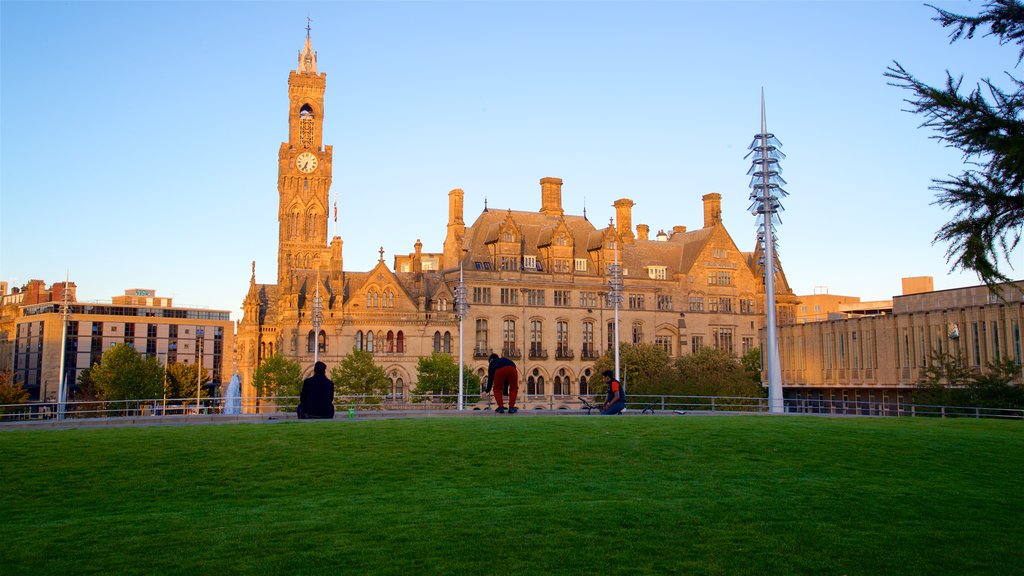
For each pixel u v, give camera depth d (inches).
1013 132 803.4
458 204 5989.2
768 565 805.9
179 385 6446.9
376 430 1378.0
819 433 1406.3
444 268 6067.9
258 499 1025.5
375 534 872.3
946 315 3880.4
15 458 1171.3
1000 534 897.5
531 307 5585.6
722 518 934.4
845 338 4503.0
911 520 940.6
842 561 816.9
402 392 5167.3
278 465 1157.1
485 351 5418.3
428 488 1064.8
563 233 5748.0
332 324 5073.8
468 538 861.8
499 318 5497.1
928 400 3277.6
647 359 5088.6
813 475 1143.6
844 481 1109.1
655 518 929.5
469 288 5423.2
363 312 5123.0
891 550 845.8
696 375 4667.8
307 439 1298.0
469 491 1048.8
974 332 3750.0
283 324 5049.2
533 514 939.3
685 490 1054.4
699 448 1274.6
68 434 1348.4
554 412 2338.8
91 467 1137.4
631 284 5816.9
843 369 4505.4
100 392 5792.3
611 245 5841.5
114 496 1033.5
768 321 2353.6
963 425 1777.8
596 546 844.6
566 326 5684.1
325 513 952.9
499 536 867.4
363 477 1112.2
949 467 1199.6
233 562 801.6
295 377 4586.6
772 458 1227.9
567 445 1275.8
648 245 6210.6
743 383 4630.9
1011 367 3176.7
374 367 4527.6
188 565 795.4
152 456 1189.1
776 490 1057.5
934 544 864.9
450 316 5315.0
